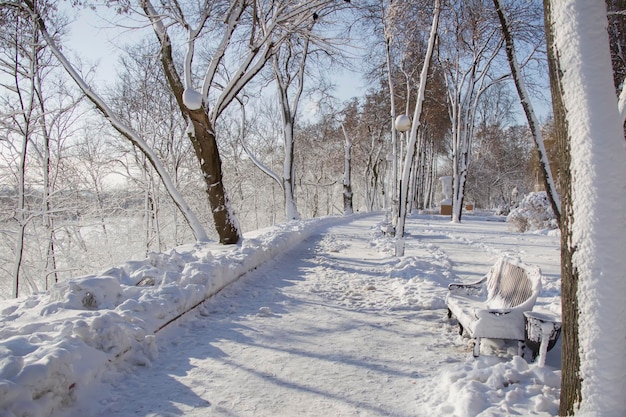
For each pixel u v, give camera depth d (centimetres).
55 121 1631
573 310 281
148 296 545
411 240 1568
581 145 276
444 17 1075
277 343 489
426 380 393
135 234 2214
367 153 4659
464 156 2673
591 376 270
